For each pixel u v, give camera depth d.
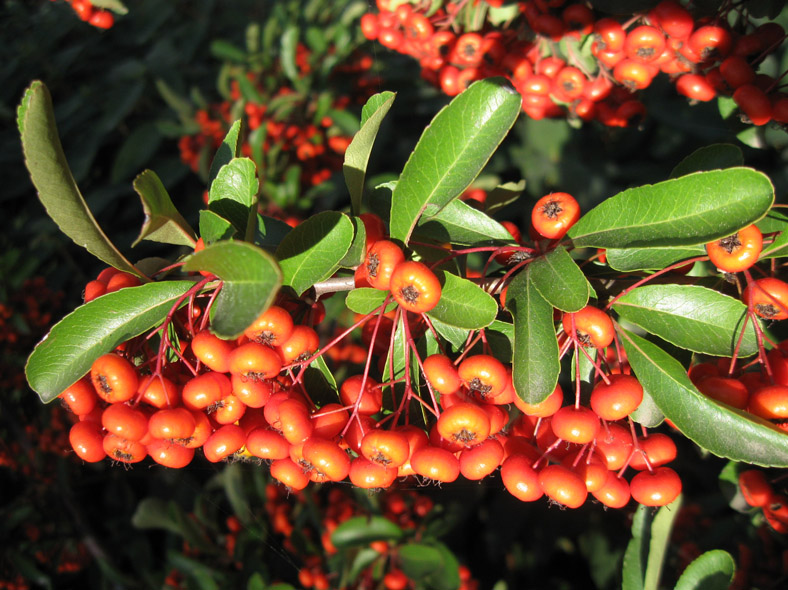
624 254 0.17
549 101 0.28
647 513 0.21
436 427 0.18
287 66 0.42
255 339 0.17
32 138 0.16
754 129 0.24
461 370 0.17
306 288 0.17
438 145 0.17
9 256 0.41
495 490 0.39
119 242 0.44
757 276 0.19
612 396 0.17
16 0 0.51
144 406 0.17
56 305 0.42
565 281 0.17
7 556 0.37
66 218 0.17
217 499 0.36
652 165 0.38
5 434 0.39
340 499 0.35
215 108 0.45
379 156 0.42
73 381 0.17
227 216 0.17
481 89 0.17
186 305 0.18
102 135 0.45
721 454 0.16
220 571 0.35
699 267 0.21
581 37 0.25
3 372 0.39
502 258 0.19
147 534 0.41
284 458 0.18
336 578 0.33
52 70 0.48
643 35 0.23
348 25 0.43
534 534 0.40
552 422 0.17
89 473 0.40
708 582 0.19
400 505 0.34
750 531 0.26
